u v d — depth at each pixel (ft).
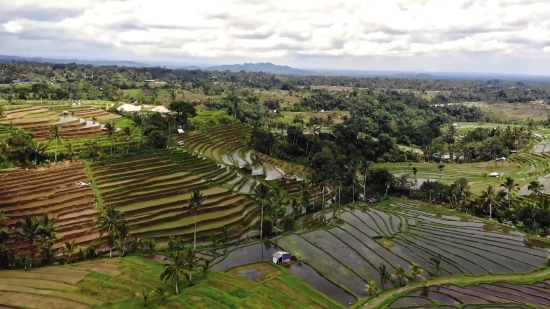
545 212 380.99
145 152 441.68
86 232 302.04
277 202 398.83
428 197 496.64
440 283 270.26
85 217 317.22
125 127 493.77
